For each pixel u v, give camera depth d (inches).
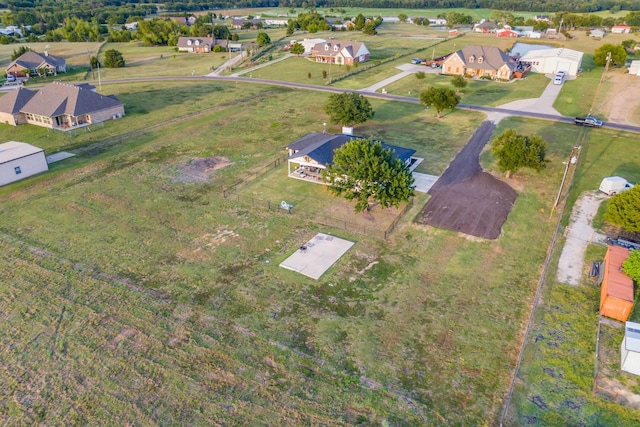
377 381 955.3
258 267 1326.3
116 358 1012.5
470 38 5876.0
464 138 2374.5
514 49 4923.7
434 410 892.0
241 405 902.4
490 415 880.9
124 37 6264.8
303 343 1053.8
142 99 3216.0
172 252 1402.6
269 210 1657.2
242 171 1991.9
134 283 1259.8
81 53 5310.0
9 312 1150.3
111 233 1508.4
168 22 6269.7
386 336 1072.2
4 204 1706.4
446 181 1873.8
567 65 3754.9
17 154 1926.7
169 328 1096.8
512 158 1807.3
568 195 1744.6
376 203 1700.3
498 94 3250.5
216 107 2987.2
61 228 1537.9
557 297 1190.3
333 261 1349.7
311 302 1183.6
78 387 944.9
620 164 2016.5
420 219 1587.1
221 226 1549.0
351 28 6732.3
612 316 1107.9
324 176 1674.5
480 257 1368.1
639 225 1386.6
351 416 879.7
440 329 1092.5
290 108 2947.8
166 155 2180.1
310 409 893.8
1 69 4330.7
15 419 876.0
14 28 7234.3
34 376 970.7
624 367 967.0
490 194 1756.9
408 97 3211.1
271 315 1139.9
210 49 5329.7
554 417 873.5
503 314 1138.7
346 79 3779.5
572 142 2292.1
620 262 1206.9
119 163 2087.8
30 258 1370.6
